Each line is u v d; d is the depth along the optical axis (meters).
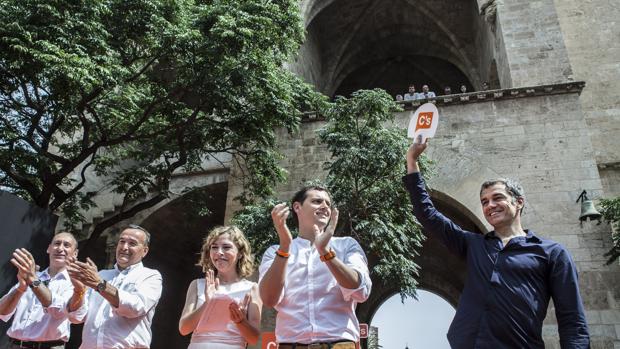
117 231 20.67
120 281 5.33
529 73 18.25
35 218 10.20
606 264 13.19
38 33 11.63
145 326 5.27
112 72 12.70
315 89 27.38
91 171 22.03
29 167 14.52
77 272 4.68
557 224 14.25
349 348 3.61
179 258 23.98
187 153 15.96
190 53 13.62
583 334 3.29
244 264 5.00
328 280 3.81
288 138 17.50
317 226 4.02
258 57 13.94
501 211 4.02
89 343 5.06
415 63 32.41
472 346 3.47
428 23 29.12
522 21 19.39
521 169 15.17
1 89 13.20
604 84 20.39
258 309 4.62
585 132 15.23
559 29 18.80
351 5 28.19
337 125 13.21
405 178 4.45
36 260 10.13
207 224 22.58
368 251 12.77
